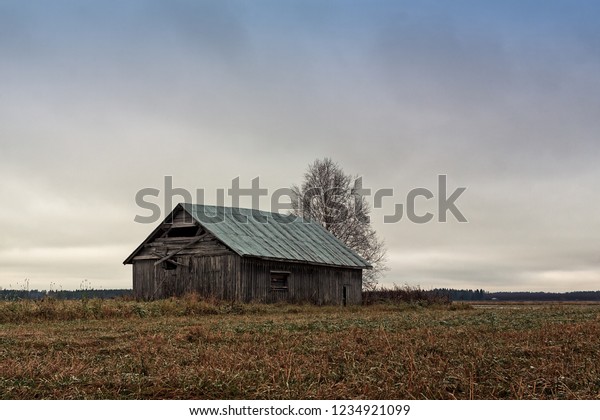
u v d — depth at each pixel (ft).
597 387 38.83
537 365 45.19
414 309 147.13
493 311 132.05
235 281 142.10
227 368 42.65
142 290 153.99
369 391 37.55
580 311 129.18
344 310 138.21
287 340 63.21
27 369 43.45
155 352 52.90
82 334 71.77
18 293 103.65
